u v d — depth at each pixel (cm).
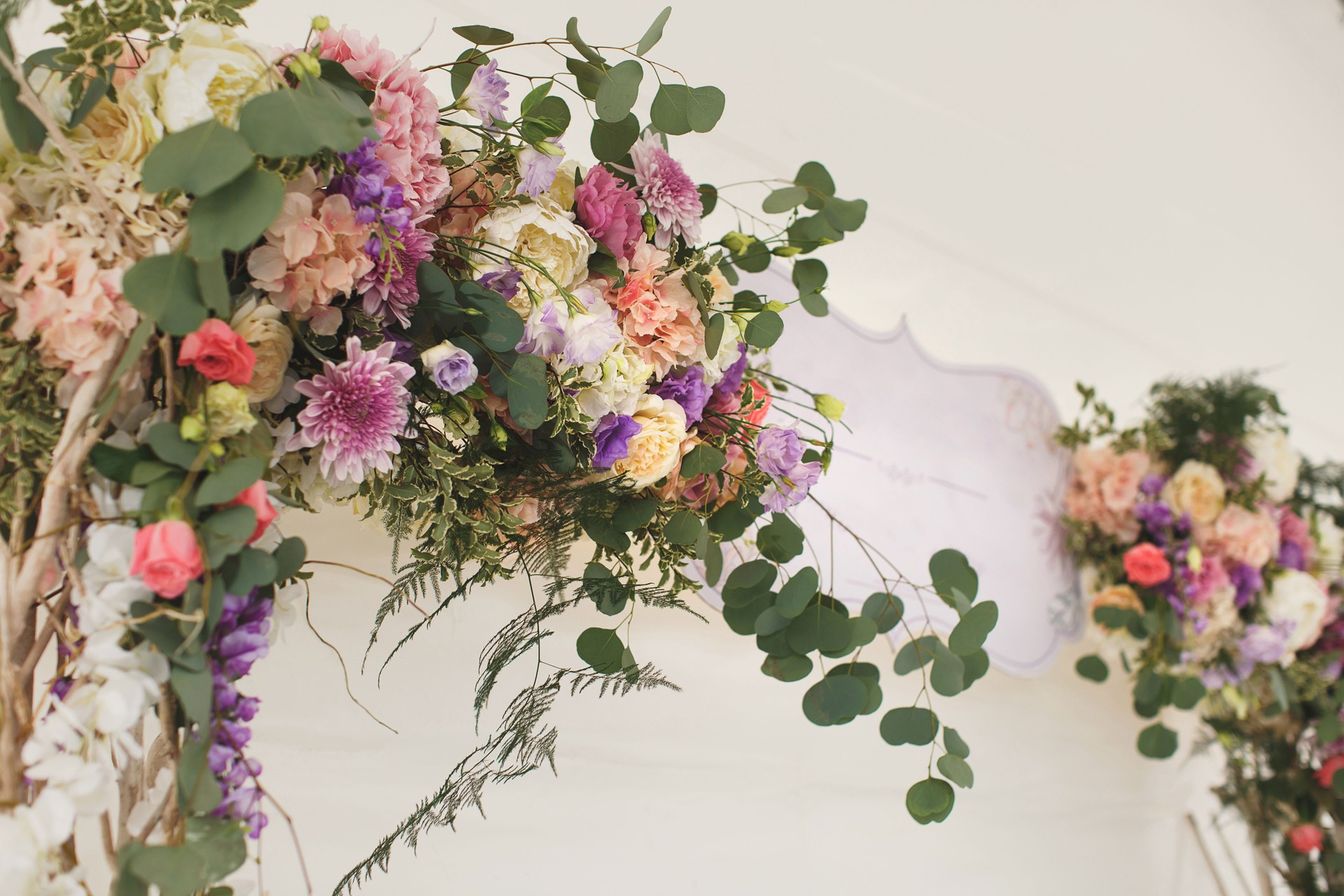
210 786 73
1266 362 308
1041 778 205
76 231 78
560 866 139
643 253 114
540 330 101
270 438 86
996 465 208
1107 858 211
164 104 77
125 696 69
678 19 180
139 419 82
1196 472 211
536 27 161
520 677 140
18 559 74
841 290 201
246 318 83
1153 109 276
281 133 73
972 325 227
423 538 112
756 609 126
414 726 129
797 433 121
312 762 120
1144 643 206
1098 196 261
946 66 227
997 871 190
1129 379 263
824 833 168
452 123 104
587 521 114
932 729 123
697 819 155
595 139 119
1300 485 237
